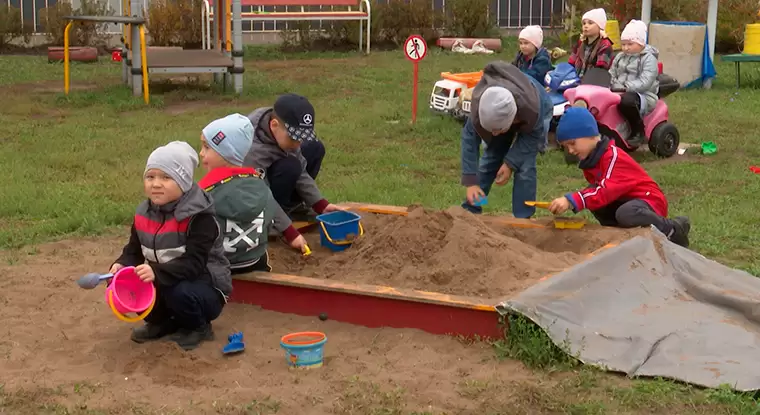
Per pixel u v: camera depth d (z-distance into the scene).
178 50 17.03
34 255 6.80
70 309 5.54
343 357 4.75
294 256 6.11
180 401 4.18
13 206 8.05
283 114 6.05
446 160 10.81
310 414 4.08
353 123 12.98
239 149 5.39
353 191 8.79
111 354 4.78
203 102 15.02
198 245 4.80
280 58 21.16
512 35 24.72
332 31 23.12
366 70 18.75
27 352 4.80
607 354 4.63
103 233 7.46
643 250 5.55
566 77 11.43
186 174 4.79
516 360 4.70
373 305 5.20
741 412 4.09
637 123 10.77
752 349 4.62
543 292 4.95
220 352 4.82
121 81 17.09
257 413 4.07
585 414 4.10
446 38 22.88
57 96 14.75
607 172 6.35
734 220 7.95
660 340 4.73
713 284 5.35
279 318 5.36
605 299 5.06
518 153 6.84
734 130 12.62
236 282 5.53
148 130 12.33
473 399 4.24
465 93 12.87
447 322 5.04
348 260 5.93
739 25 21.11
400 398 4.22
